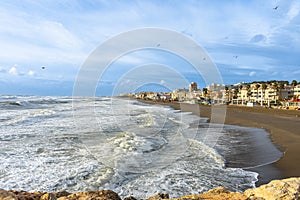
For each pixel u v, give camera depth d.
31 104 31.03
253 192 2.49
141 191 4.75
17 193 2.34
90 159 6.62
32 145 8.36
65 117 16.88
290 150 9.16
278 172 6.50
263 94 75.88
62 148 7.91
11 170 5.76
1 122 14.23
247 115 27.03
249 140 11.38
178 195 4.63
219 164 6.89
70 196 2.31
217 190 2.74
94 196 2.33
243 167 6.84
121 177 5.38
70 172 5.62
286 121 20.86
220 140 11.03
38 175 5.45
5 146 8.21
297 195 2.29
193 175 5.79
